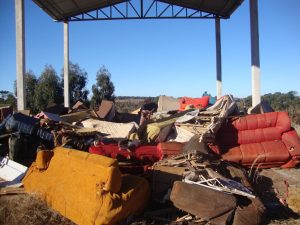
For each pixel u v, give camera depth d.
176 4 20.95
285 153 10.05
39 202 7.02
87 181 6.46
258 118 10.45
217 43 21.73
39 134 11.06
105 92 33.31
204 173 7.19
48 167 7.68
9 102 31.86
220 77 21.75
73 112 15.36
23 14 14.72
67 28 22.17
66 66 22.38
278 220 6.88
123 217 6.24
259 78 14.51
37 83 31.84
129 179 6.97
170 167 7.75
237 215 6.33
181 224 6.47
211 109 11.34
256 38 14.52
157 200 7.21
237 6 19.14
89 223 5.92
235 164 9.40
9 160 9.69
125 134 11.72
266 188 8.69
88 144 10.62
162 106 17.86
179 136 10.48
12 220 6.53
